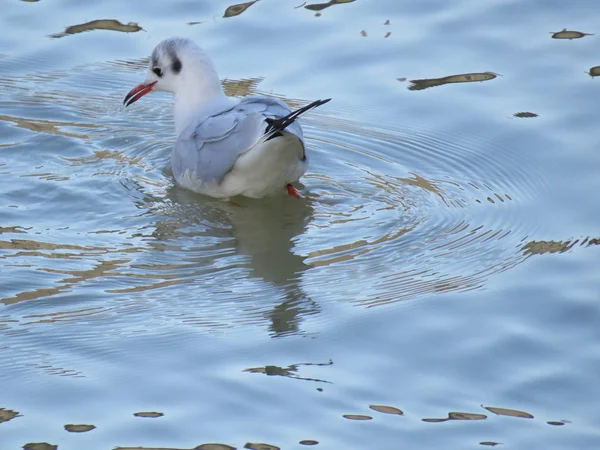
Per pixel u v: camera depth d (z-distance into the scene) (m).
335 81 15.74
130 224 12.42
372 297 10.80
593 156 13.66
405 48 16.45
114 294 10.86
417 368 9.56
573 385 9.31
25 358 9.70
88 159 14.03
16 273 11.19
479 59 16.14
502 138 14.25
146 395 9.13
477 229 12.26
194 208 12.87
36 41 16.95
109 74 16.20
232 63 16.14
